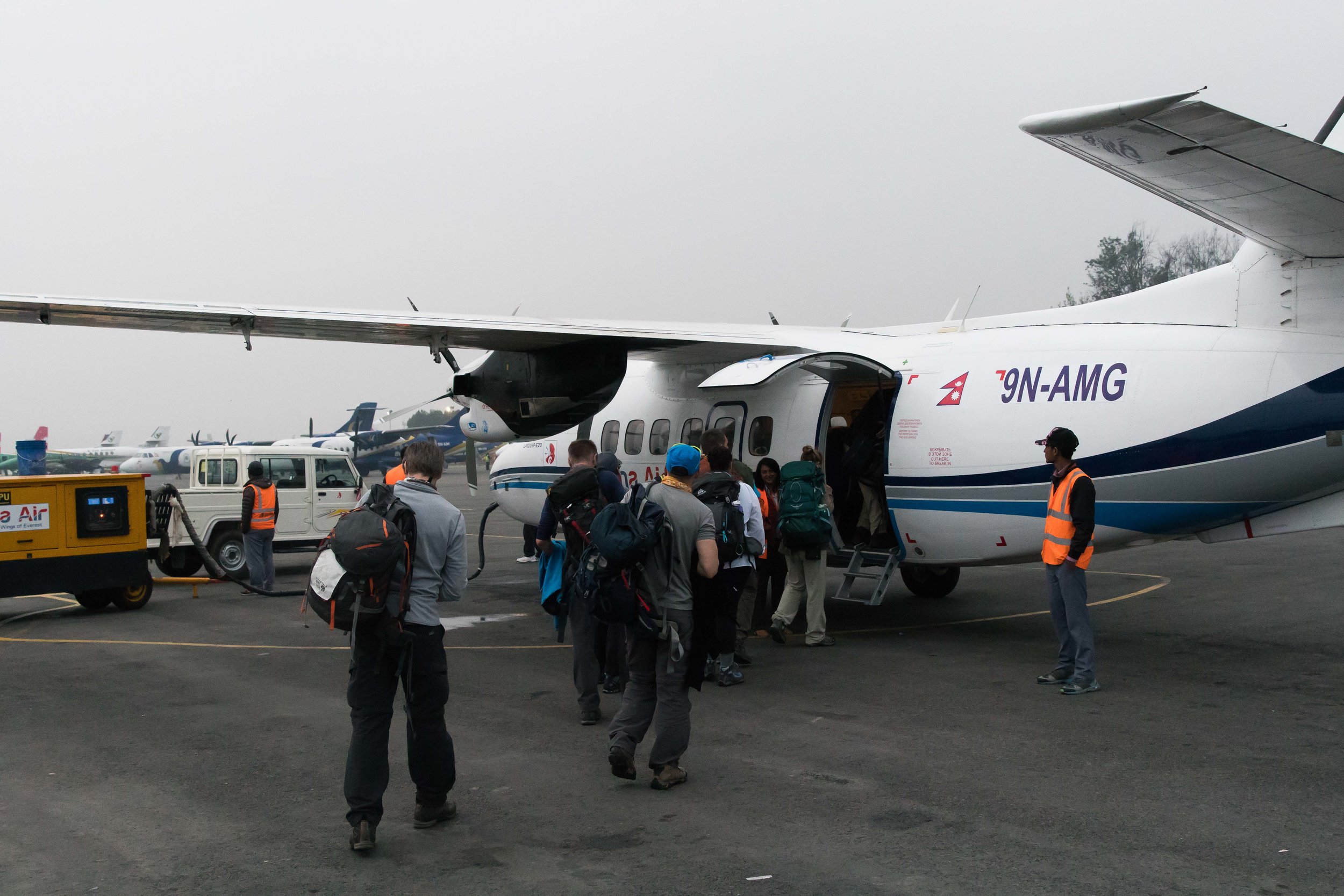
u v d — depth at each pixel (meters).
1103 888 3.84
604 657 6.08
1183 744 5.71
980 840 4.35
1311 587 11.34
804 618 10.30
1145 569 13.45
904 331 10.92
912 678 7.52
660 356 11.12
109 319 8.95
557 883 4.02
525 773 5.43
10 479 10.62
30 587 10.67
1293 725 6.05
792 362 8.80
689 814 4.76
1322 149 4.75
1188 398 7.45
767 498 9.19
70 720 6.68
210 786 5.29
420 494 4.54
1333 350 6.91
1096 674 7.53
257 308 9.08
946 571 11.41
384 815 4.84
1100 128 4.55
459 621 10.57
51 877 4.13
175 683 7.75
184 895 3.95
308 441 56.62
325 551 4.39
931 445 8.82
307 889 3.99
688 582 5.12
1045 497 8.14
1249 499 7.40
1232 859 4.09
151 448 67.56
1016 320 9.66
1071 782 5.09
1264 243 6.73
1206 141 4.73
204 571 15.11
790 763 5.51
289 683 7.71
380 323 9.43
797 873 4.05
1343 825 4.44
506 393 11.84
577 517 6.29
